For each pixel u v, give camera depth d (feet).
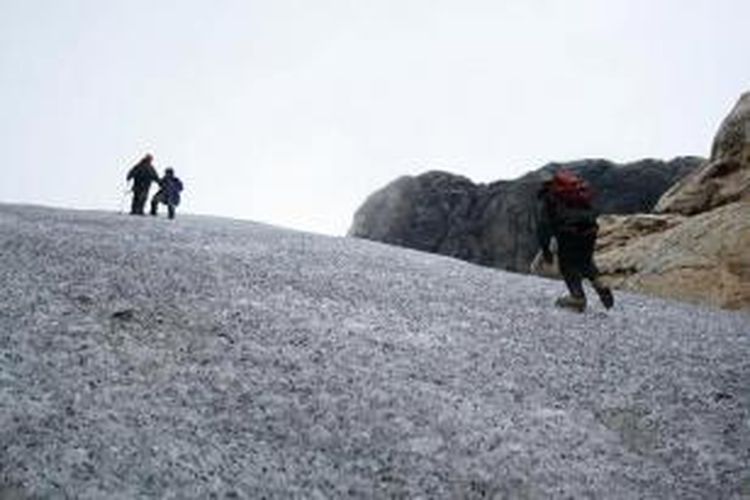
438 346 40.78
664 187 189.88
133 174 111.45
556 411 33.32
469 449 28.55
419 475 26.16
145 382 30.04
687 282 82.48
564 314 53.42
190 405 28.66
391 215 202.39
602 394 36.04
